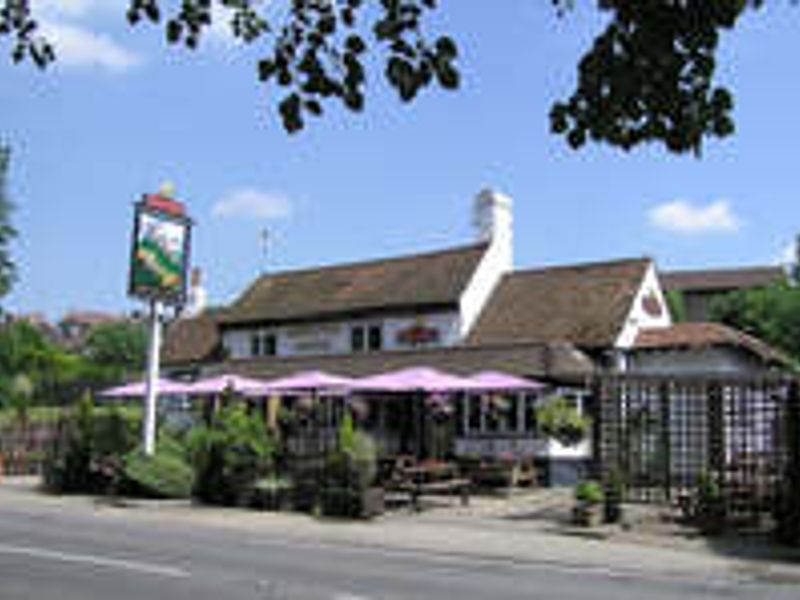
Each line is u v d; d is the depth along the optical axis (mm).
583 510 16109
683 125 4449
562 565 12609
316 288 35906
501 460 22594
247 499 19594
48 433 30688
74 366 54688
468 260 31453
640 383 17359
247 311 36594
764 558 13156
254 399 30047
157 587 9961
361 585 10445
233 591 9805
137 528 16047
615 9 4402
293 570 11469
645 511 17344
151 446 21375
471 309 30250
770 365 27844
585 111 4594
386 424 28328
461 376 26016
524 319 29047
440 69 4652
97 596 9383
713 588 10844
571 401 24375
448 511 18672
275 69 4828
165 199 22672
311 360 31672
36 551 12727
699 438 17062
